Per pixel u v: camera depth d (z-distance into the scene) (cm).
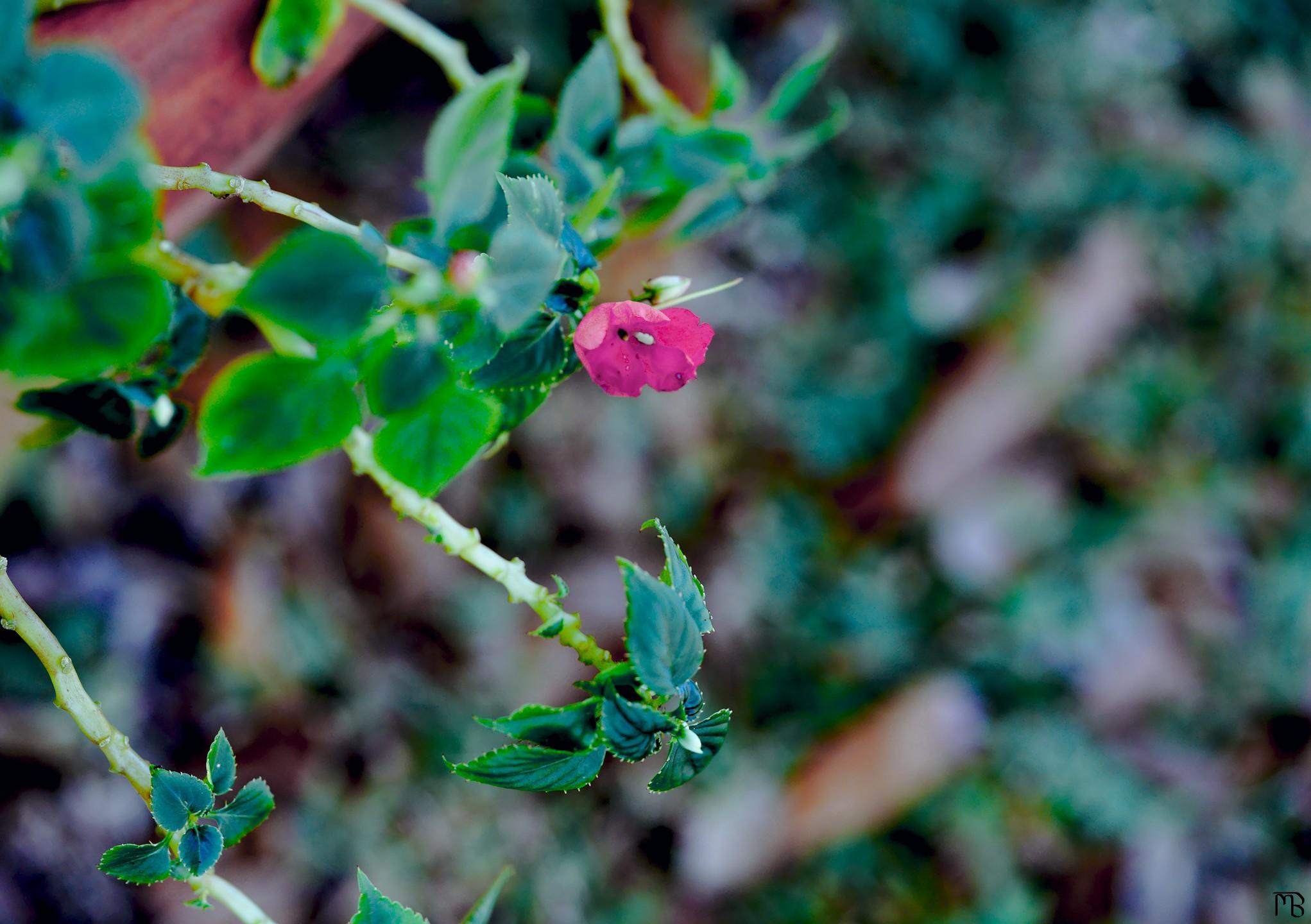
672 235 89
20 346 68
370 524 183
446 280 71
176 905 157
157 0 80
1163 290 237
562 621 77
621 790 189
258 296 69
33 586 163
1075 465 224
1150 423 229
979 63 247
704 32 205
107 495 171
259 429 71
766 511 209
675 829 188
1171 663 213
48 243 68
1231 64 263
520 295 71
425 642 183
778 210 226
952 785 199
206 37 81
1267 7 272
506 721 73
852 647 204
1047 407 219
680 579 74
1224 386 236
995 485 219
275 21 82
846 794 194
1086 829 200
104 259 69
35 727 159
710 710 196
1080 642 211
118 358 69
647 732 73
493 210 77
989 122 243
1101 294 226
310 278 69
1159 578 219
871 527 215
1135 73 254
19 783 156
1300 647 217
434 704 180
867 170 234
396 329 72
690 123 84
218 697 170
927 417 218
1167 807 204
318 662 176
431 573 184
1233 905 200
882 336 224
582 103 81
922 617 211
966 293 226
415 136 190
